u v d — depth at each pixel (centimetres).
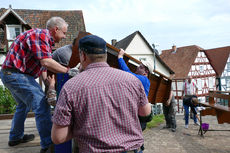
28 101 199
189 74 3031
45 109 198
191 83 739
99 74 117
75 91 108
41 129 193
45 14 1521
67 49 202
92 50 119
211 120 847
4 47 1153
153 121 816
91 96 109
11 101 658
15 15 1141
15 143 242
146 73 274
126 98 118
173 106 657
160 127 728
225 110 470
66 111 105
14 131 241
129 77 126
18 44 190
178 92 2781
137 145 120
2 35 1233
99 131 109
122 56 241
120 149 111
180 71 3020
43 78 214
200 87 3158
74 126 115
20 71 192
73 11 1570
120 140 113
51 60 178
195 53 3062
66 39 1317
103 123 110
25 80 193
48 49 182
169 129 691
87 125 109
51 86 197
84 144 112
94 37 122
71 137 117
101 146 109
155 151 478
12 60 188
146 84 247
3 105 658
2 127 362
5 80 193
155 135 621
